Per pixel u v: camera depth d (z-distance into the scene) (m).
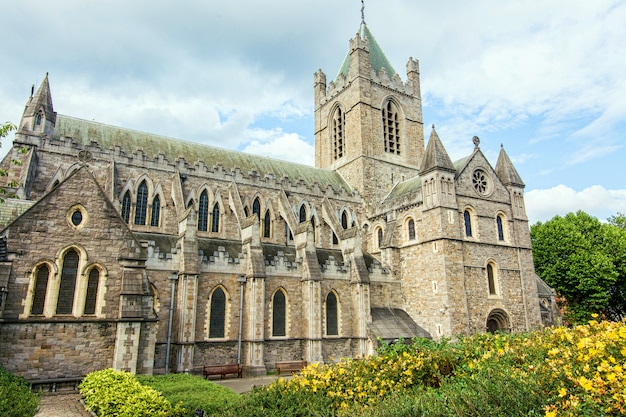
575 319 71.56
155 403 20.23
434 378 19.52
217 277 47.69
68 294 28.08
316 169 77.19
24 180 45.38
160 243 49.91
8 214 30.97
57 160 49.09
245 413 17.69
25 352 26.11
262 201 61.47
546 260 77.38
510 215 63.00
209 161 63.00
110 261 29.47
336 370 20.75
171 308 44.12
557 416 11.27
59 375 26.61
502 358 18.70
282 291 51.69
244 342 47.69
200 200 57.09
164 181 54.91
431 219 57.47
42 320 26.78
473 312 55.31
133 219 51.69
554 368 14.33
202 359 44.91
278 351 49.47
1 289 25.77
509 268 60.38
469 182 60.50
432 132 60.59
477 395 13.26
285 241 61.19
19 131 47.88
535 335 22.42
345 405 16.75
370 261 63.25
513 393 12.85
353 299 56.00
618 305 77.06
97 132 56.88
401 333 54.59
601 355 14.30
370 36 87.38
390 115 81.00
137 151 53.91
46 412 22.45
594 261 69.62
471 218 59.53
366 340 53.75
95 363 27.61
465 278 56.03
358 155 74.62
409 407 13.92
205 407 20.50
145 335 29.59
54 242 28.17
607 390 11.94
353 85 78.06
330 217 64.06
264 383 40.97
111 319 28.56
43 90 51.28
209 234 56.00
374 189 73.69
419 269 58.41
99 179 51.00
